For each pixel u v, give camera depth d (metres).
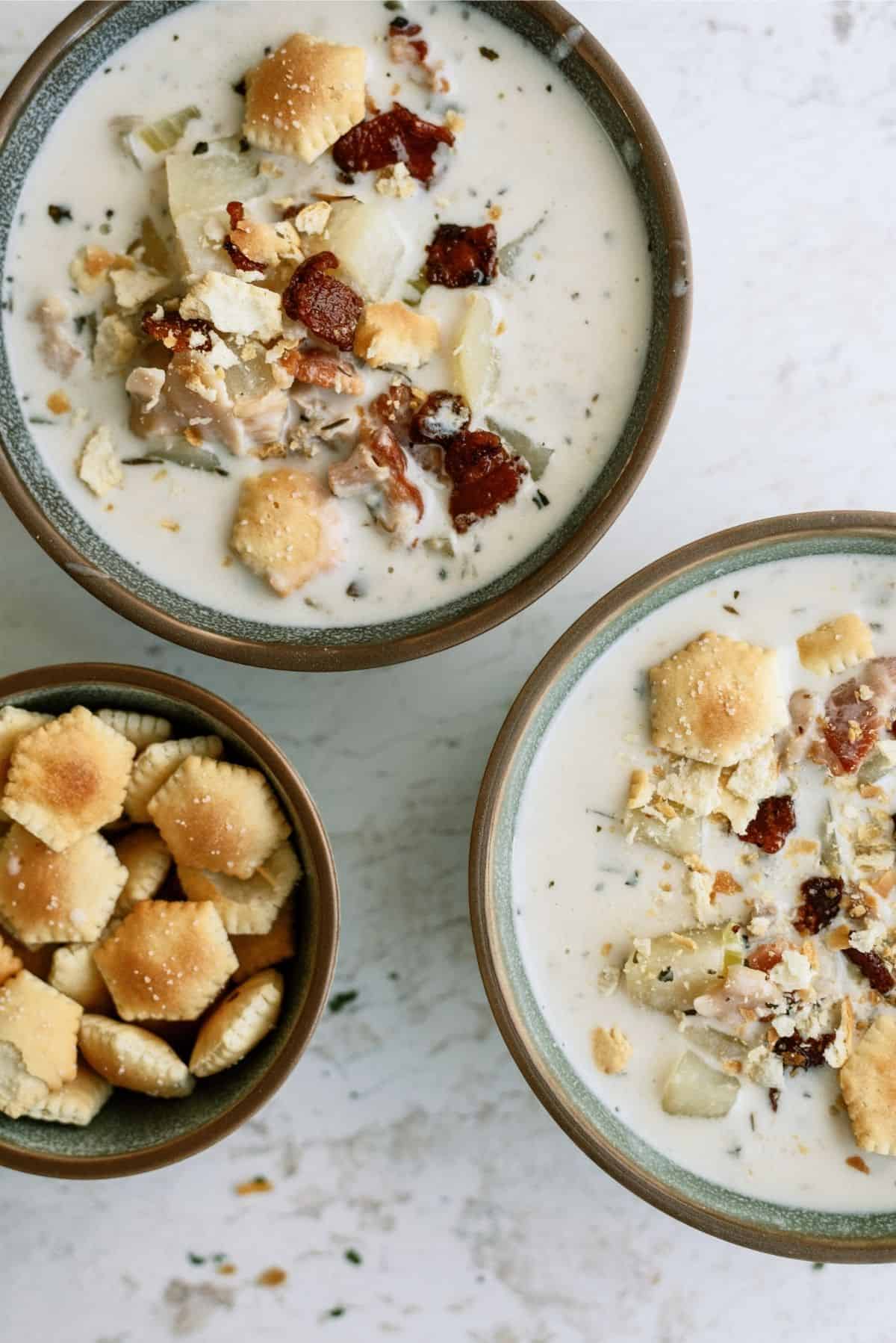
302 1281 0.43
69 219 0.39
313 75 0.38
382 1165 0.43
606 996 0.40
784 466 0.43
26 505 0.38
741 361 0.43
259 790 0.40
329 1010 0.43
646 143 0.38
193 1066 0.40
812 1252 0.39
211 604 0.40
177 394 0.39
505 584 0.39
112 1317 0.43
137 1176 0.43
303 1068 0.43
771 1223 0.40
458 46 0.39
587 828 0.40
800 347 0.43
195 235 0.39
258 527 0.39
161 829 0.40
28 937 0.40
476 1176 0.43
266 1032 0.40
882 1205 0.40
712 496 0.43
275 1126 0.43
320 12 0.39
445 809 0.43
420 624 0.40
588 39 0.38
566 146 0.39
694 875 0.39
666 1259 0.44
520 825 0.40
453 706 0.43
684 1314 0.44
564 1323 0.44
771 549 0.39
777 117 0.43
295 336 0.39
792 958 0.39
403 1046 0.43
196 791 0.39
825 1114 0.40
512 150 0.39
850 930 0.40
